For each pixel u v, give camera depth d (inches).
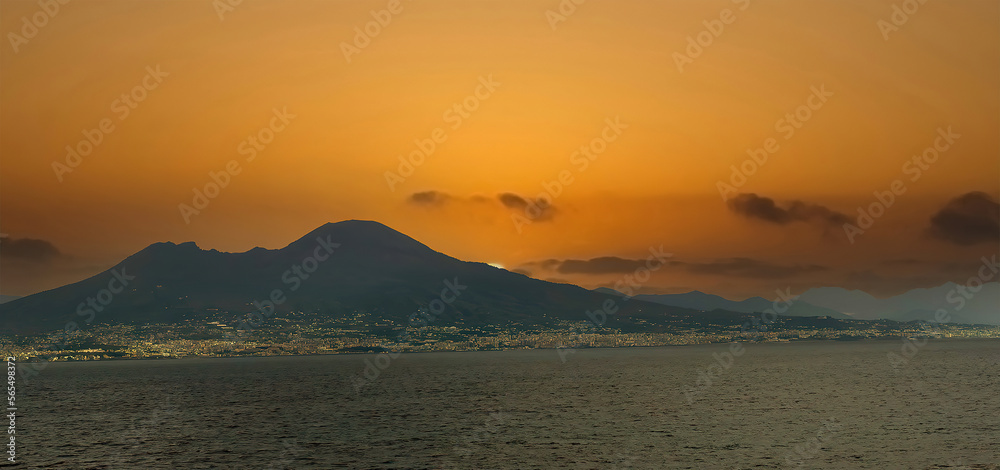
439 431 3705.7
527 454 3016.7
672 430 3597.4
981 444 3053.6
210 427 4003.4
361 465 2861.7
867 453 2898.6
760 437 3334.2
